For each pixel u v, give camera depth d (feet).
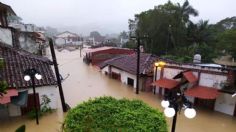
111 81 91.97
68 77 98.94
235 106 54.39
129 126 27.27
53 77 56.24
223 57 166.50
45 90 54.39
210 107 59.52
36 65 57.93
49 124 49.16
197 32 159.43
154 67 72.54
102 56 137.59
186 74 58.03
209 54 144.15
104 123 28.07
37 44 141.28
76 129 27.25
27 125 48.47
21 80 51.11
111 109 30.66
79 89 79.36
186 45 159.53
